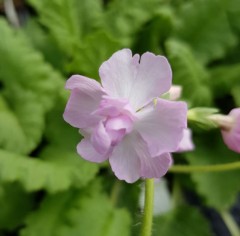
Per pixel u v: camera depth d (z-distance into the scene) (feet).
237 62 0.58
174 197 0.53
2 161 0.42
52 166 0.45
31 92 0.48
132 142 0.27
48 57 0.56
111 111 0.26
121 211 0.45
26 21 0.66
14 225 0.47
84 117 0.28
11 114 0.48
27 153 0.46
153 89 0.27
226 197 0.48
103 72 0.27
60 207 0.45
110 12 0.54
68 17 0.53
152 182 0.31
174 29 0.55
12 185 0.48
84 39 0.49
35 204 0.49
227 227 0.54
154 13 0.53
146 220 0.31
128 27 0.53
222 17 0.54
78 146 0.28
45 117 0.48
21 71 0.48
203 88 0.50
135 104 0.27
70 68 0.49
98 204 0.45
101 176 0.49
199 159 0.51
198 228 0.50
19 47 0.49
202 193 0.48
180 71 0.48
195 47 0.55
